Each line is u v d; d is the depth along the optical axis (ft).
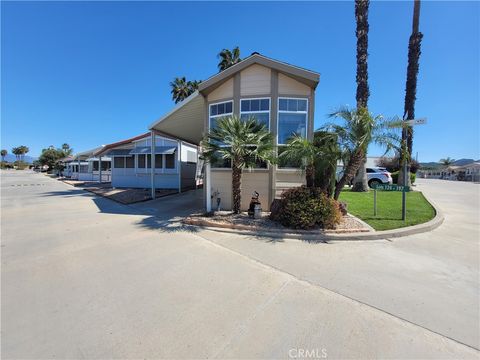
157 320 8.94
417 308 9.85
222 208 29.86
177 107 33.99
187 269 13.50
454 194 51.24
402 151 23.86
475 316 9.36
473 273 13.12
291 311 9.55
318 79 25.95
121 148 63.57
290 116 27.99
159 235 20.30
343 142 23.53
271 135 24.79
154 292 10.96
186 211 31.04
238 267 13.79
